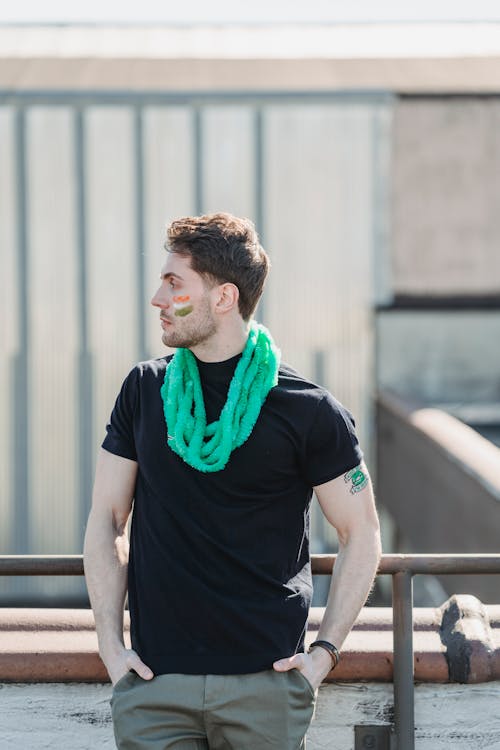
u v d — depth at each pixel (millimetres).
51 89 13445
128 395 2186
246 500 2053
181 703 2006
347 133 13734
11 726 2494
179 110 13562
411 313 13961
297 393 2076
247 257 2092
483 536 7277
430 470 9852
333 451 2092
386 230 13867
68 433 13758
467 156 13812
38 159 13539
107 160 13562
